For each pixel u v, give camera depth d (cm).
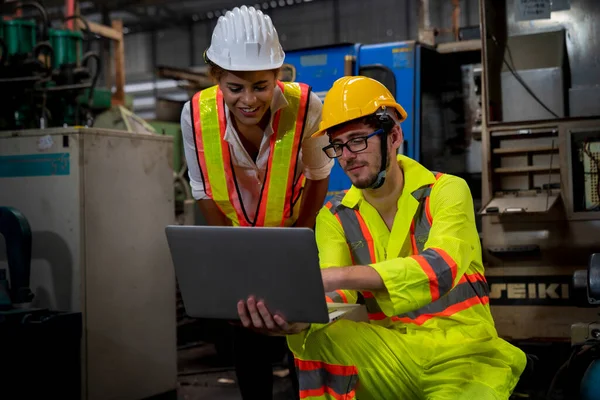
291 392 386
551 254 348
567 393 295
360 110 177
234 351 247
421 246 188
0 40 380
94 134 326
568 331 342
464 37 512
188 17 1198
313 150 237
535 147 365
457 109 473
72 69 392
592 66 393
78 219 319
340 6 1070
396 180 189
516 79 397
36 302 328
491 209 357
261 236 152
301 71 466
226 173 237
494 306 357
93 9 1080
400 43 445
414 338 183
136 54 1270
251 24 210
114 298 335
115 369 334
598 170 345
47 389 293
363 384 183
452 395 169
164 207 366
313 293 154
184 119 238
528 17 399
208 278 163
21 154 333
